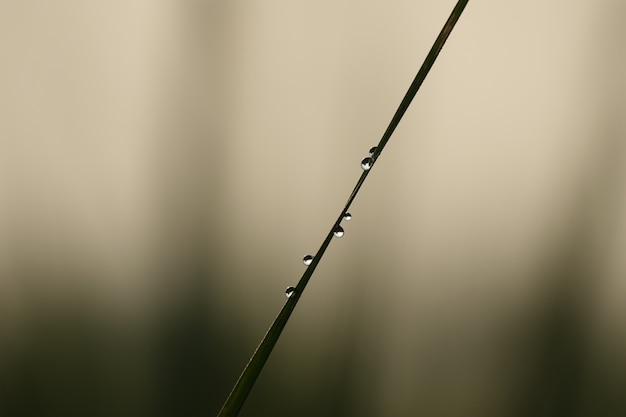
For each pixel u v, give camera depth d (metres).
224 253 1.11
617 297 1.10
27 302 1.06
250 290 1.11
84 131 1.08
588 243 1.11
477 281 1.12
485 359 1.11
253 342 1.10
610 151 1.10
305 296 1.10
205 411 1.10
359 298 1.10
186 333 1.11
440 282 1.11
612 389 1.09
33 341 1.06
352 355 1.10
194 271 1.11
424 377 1.11
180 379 1.10
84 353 1.08
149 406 1.10
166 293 1.11
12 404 1.04
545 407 1.09
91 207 1.09
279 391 1.09
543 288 1.12
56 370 1.06
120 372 1.09
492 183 1.12
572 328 1.11
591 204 1.10
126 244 1.10
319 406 1.09
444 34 0.51
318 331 1.10
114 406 1.08
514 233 1.12
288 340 1.09
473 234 1.12
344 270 1.11
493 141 1.12
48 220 1.07
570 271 1.11
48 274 1.07
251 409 1.08
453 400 1.10
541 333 1.11
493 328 1.11
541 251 1.12
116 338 1.09
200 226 1.11
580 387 1.10
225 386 1.10
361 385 1.10
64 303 1.08
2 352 1.04
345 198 1.11
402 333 1.11
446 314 1.11
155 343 1.10
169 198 1.10
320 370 1.09
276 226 1.11
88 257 1.09
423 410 1.10
